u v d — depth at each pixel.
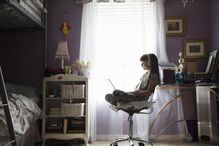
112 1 3.83
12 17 3.12
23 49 3.83
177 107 3.67
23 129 2.38
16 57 3.83
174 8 3.89
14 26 3.62
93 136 3.56
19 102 2.60
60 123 3.32
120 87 3.72
